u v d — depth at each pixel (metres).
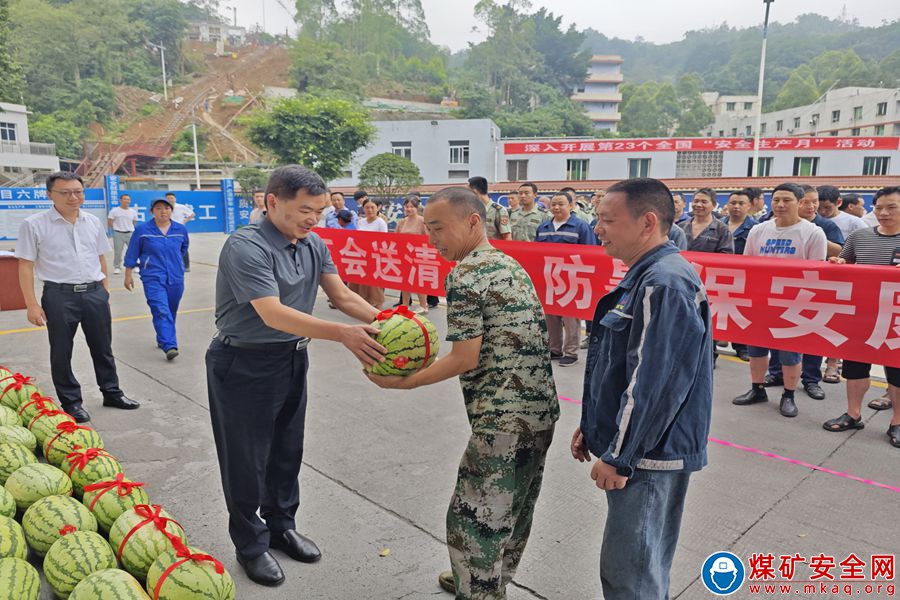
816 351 4.40
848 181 29.78
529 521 2.39
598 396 2.06
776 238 4.95
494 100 85.25
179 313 8.63
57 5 84.56
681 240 5.11
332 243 8.03
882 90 63.75
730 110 99.44
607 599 2.10
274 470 2.90
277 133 32.25
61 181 4.28
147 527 2.63
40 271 4.39
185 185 53.28
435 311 8.61
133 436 4.32
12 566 2.38
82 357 6.26
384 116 69.38
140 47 90.88
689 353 1.85
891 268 4.05
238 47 106.19
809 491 3.56
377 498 3.48
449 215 2.10
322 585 2.72
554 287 5.84
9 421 3.85
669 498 2.12
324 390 5.36
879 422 4.63
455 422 4.63
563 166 37.59
